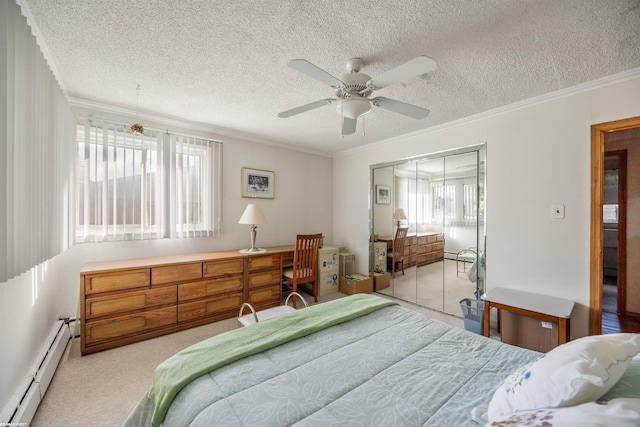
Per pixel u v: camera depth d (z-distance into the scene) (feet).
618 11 4.55
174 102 8.54
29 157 4.79
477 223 9.59
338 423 2.87
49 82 5.88
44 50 5.76
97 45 5.65
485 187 9.32
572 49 5.67
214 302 9.52
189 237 10.51
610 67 6.38
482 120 9.39
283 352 4.33
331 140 12.90
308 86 7.49
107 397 5.70
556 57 5.97
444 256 10.64
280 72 6.74
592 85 7.08
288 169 13.84
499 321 8.52
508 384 3.05
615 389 2.58
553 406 2.48
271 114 9.56
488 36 5.28
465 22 4.92
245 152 12.26
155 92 7.86
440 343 4.66
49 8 4.58
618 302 10.20
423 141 11.27
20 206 4.50
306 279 11.63
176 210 10.02
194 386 3.49
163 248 10.02
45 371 5.83
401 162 12.20
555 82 7.13
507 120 8.79
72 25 5.02
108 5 4.53
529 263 8.32
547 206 7.97
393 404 3.18
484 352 4.37
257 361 4.06
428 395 3.34
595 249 7.16
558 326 6.57
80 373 6.49
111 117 8.86
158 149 9.64
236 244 11.98
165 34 5.32
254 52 5.90
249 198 12.43
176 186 10.04
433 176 10.94
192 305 9.02
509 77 6.86
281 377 3.67
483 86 7.36
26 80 4.69
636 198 9.87
